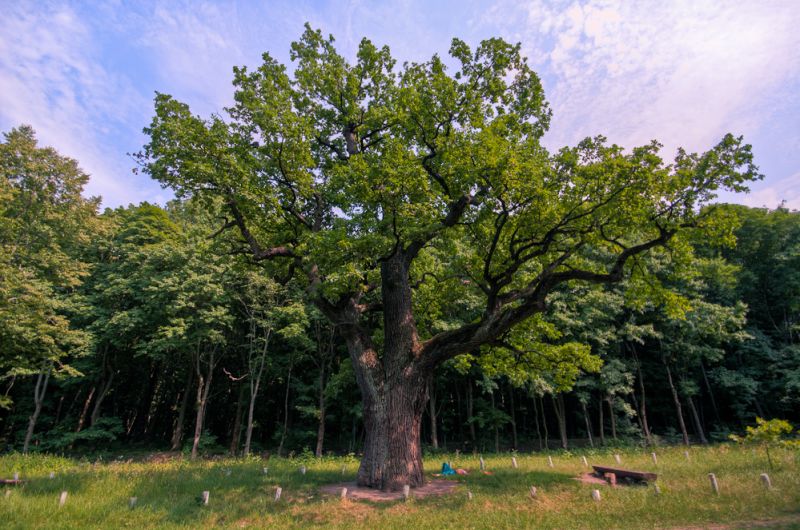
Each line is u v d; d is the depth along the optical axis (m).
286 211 14.00
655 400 34.06
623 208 11.12
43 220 22.38
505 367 15.05
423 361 12.15
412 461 11.38
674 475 12.44
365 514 8.92
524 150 12.27
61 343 21.23
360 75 15.12
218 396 35.78
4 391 28.23
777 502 9.13
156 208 29.95
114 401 31.81
